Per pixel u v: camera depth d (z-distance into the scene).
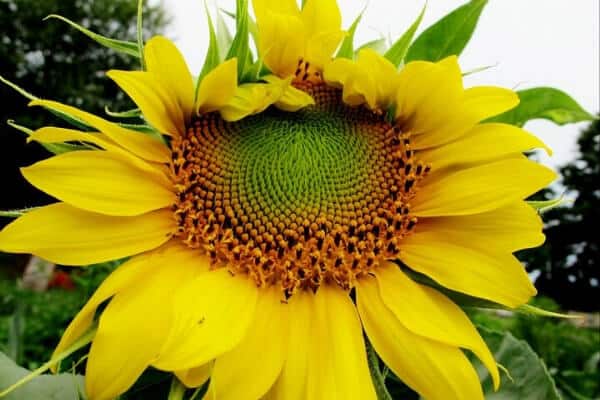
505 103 0.20
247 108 0.19
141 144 0.19
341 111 0.22
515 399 0.24
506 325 0.66
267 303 0.18
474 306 0.18
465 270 0.18
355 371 0.17
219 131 0.21
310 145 0.21
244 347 0.17
